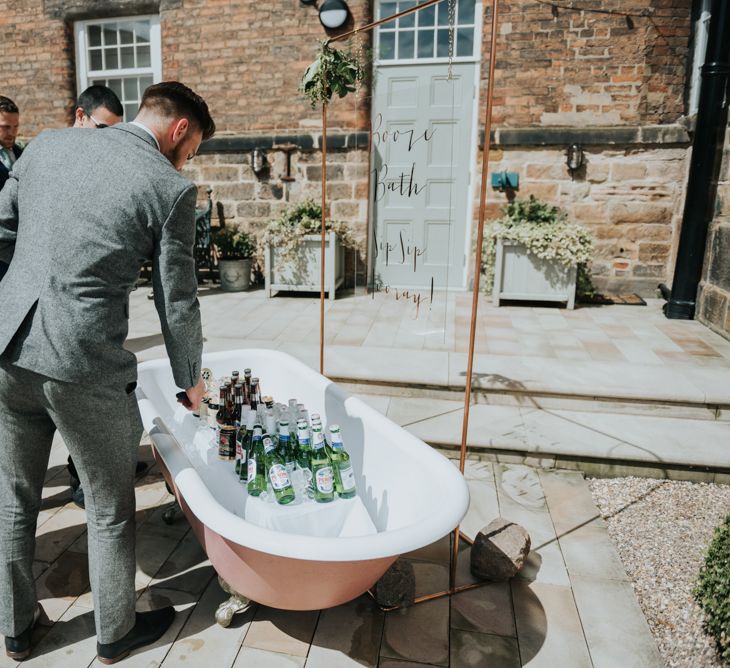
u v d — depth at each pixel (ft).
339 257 20.42
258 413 7.87
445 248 7.84
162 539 8.41
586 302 19.36
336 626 6.82
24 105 23.07
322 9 19.51
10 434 5.93
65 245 5.29
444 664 6.32
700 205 16.49
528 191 19.81
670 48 18.39
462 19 19.44
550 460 10.46
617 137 18.89
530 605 7.23
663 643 6.80
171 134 6.00
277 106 20.92
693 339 15.25
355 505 6.77
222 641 6.57
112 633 6.13
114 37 22.31
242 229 22.13
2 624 6.20
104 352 5.50
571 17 18.54
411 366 12.94
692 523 9.05
